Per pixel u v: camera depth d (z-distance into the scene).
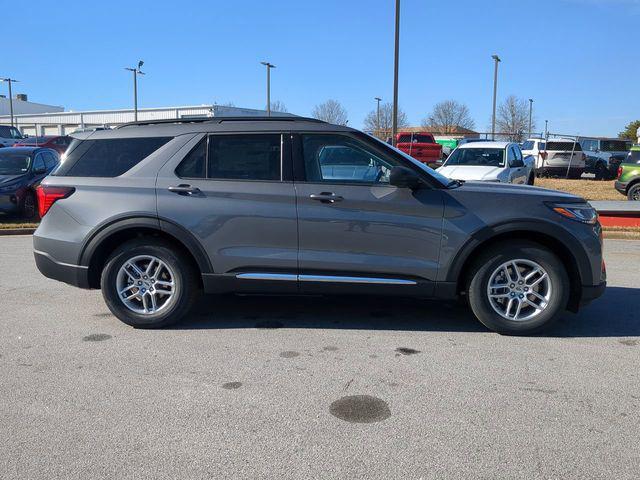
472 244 4.82
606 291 6.69
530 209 4.80
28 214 13.32
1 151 13.87
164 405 3.70
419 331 5.17
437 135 43.53
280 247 4.97
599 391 3.91
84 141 5.40
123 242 5.29
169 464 3.02
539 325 4.93
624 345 4.82
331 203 4.89
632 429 3.38
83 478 2.89
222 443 3.23
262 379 4.11
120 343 4.87
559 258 5.01
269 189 4.95
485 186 5.15
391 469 2.96
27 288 6.82
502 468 2.98
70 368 4.32
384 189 4.90
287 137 5.05
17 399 3.79
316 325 5.35
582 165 24.09
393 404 3.71
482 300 4.96
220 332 5.16
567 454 3.11
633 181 15.30
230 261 5.01
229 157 5.09
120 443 3.23
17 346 4.80
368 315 5.66
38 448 3.18
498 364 4.38
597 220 4.99
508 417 3.53
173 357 4.54
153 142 5.24
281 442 3.24
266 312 5.77
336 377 4.14
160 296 5.25
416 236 4.86
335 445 3.21
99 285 5.37
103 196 5.13
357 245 4.90
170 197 5.03
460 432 3.35
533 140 24.98
